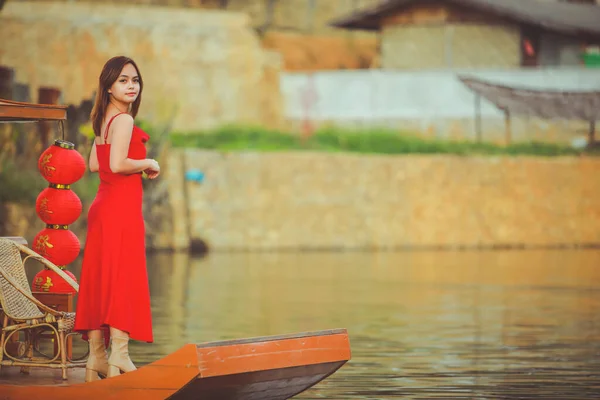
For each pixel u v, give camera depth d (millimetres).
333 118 45688
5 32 40719
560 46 47531
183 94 44469
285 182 39094
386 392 11664
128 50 43531
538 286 24938
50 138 33219
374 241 39219
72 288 9867
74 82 40969
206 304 20906
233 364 8359
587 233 40438
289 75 46156
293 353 8766
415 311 19938
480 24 46719
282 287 24641
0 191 32562
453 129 45062
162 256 34906
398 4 46969
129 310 8703
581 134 44250
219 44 45281
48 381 9102
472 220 39969
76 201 10047
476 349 15039
